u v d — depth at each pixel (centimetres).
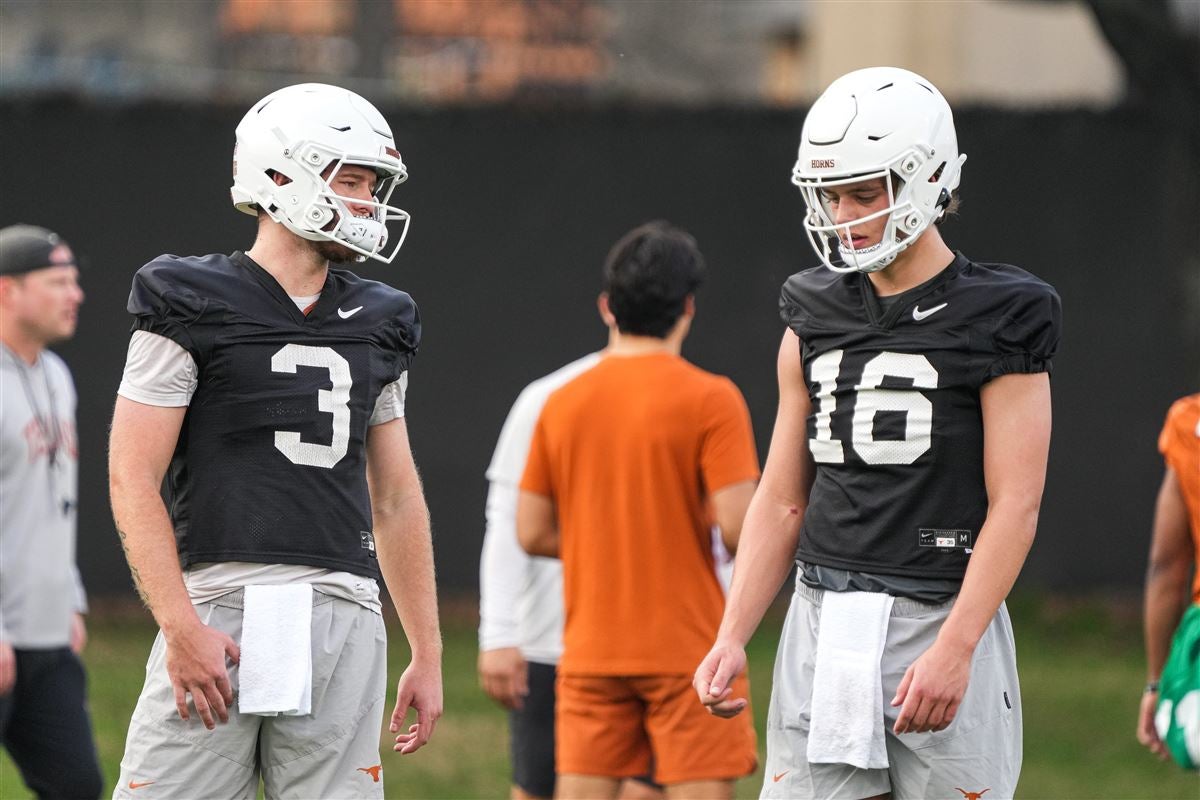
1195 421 1734
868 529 1439
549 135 4381
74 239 4331
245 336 1420
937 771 1416
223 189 4353
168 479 1469
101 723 3036
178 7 7838
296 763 1426
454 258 4388
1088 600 4319
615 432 1850
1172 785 2772
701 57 8100
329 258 1464
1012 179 4338
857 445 1438
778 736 1497
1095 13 3934
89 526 4322
